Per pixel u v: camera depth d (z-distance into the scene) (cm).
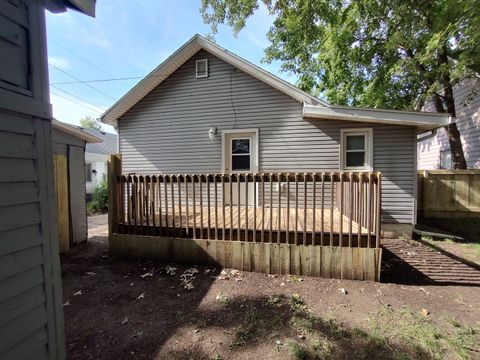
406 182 612
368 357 218
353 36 934
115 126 790
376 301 313
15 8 148
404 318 275
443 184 701
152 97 757
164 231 456
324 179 387
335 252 381
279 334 250
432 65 784
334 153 644
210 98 716
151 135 761
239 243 415
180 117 739
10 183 144
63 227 525
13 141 146
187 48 692
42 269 164
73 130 546
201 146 726
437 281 375
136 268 429
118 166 482
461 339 240
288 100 666
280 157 675
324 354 222
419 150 1222
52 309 170
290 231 402
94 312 296
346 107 572
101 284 370
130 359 220
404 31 718
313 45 1109
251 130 690
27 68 156
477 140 846
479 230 667
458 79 720
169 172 750
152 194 461
